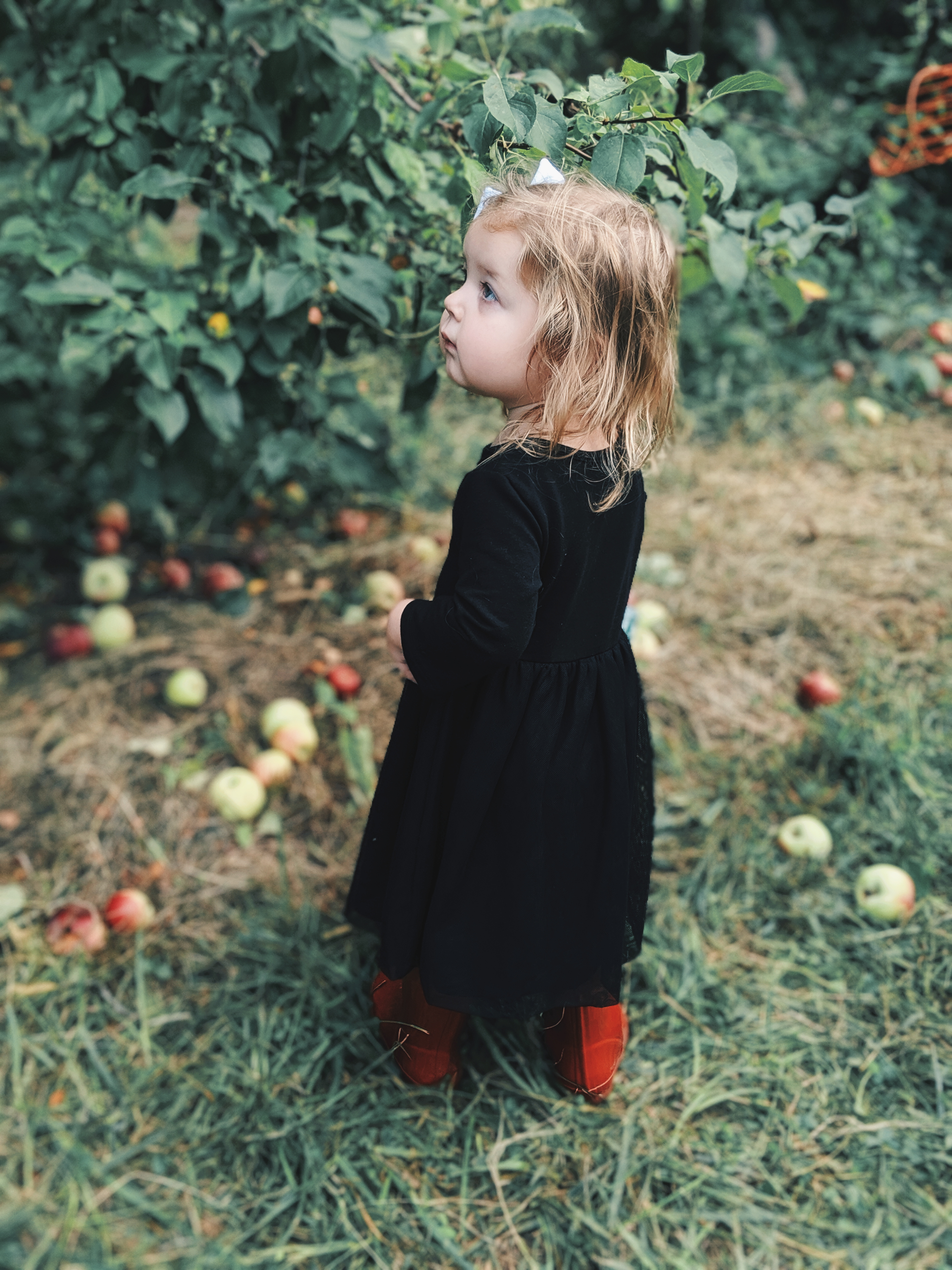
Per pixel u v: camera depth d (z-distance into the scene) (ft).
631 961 5.23
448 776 4.43
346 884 6.77
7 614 9.55
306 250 5.84
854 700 7.98
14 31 6.70
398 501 10.76
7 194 7.90
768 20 16.30
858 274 12.82
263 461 7.77
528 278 3.73
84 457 11.17
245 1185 4.92
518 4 5.99
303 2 5.59
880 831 6.75
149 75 5.85
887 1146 4.97
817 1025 5.64
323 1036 5.64
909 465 11.31
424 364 5.96
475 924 4.49
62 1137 5.08
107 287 6.26
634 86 4.26
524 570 3.75
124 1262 4.54
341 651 8.84
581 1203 4.82
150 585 9.97
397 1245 4.66
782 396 12.40
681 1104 5.25
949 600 9.04
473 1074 5.43
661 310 3.93
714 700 8.20
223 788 7.13
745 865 6.68
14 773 7.65
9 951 6.20
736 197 6.86
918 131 10.86
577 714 4.31
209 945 6.30
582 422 3.91
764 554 9.95
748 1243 4.60
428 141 5.91
